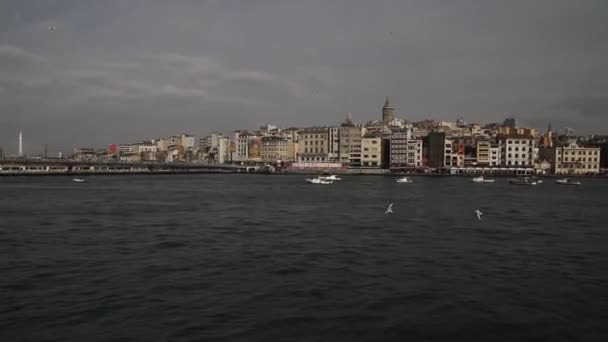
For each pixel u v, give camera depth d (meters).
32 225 74.12
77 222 77.94
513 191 173.12
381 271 46.94
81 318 33.06
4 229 69.94
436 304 36.97
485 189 182.62
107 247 57.47
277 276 44.56
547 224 82.50
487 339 30.58
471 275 45.91
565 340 30.58
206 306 35.75
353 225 77.75
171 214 89.94
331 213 94.19
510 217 91.88
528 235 70.12
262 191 158.38
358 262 50.72
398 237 66.75
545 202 126.94
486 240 65.25
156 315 33.75
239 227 74.38
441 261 51.78
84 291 39.16
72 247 57.25
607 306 37.00
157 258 51.62
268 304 36.41
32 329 31.16
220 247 58.12
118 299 37.12
